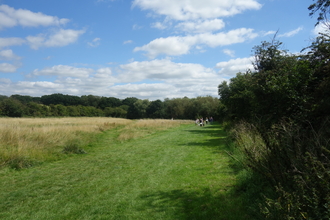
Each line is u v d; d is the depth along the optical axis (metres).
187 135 20.02
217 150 10.98
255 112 10.70
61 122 25.39
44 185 6.36
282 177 3.51
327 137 4.07
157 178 6.80
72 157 10.49
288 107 7.57
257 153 4.89
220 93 26.05
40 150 10.10
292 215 2.60
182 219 4.02
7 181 6.72
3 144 9.56
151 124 29.06
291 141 3.87
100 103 102.81
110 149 12.89
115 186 6.19
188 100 79.00
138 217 4.19
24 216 4.43
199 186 5.75
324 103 5.50
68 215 4.43
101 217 4.27
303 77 7.45
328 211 2.42
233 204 4.42
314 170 2.80
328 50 6.91
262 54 11.06
